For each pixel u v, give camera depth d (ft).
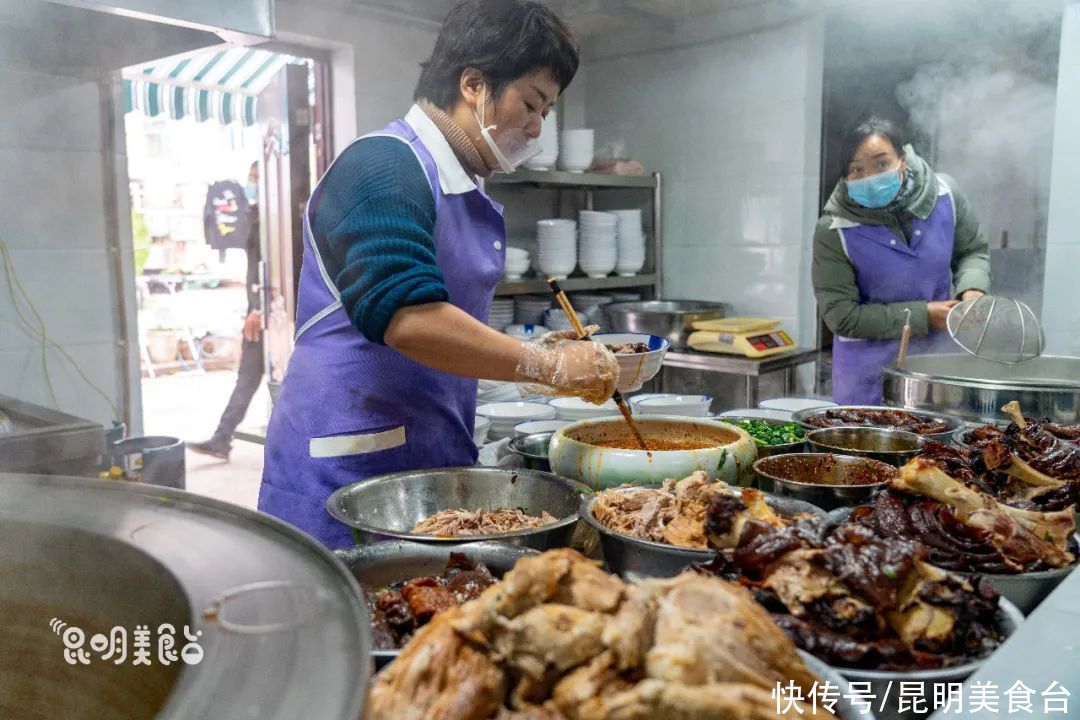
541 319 13.94
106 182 9.82
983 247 11.30
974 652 2.88
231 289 18.17
